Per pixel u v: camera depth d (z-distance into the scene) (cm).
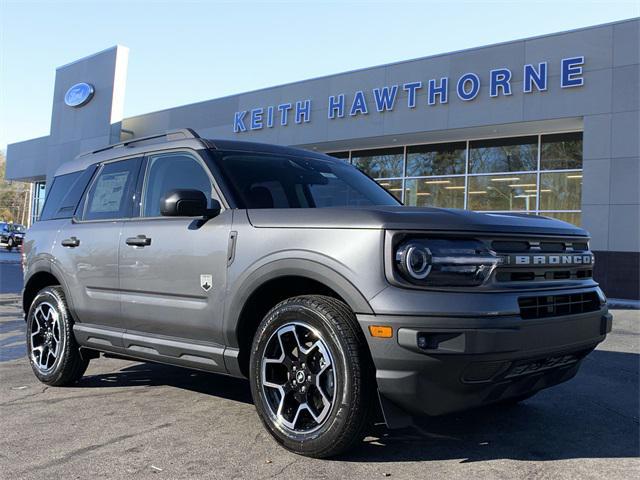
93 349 479
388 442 357
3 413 423
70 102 2930
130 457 333
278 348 344
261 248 352
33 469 315
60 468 316
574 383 530
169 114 2638
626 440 369
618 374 571
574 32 1590
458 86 1761
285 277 340
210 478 302
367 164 2155
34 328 528
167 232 411
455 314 291
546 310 325
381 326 296
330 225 328
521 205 1820
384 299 297
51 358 506
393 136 1917
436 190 1988
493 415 422
